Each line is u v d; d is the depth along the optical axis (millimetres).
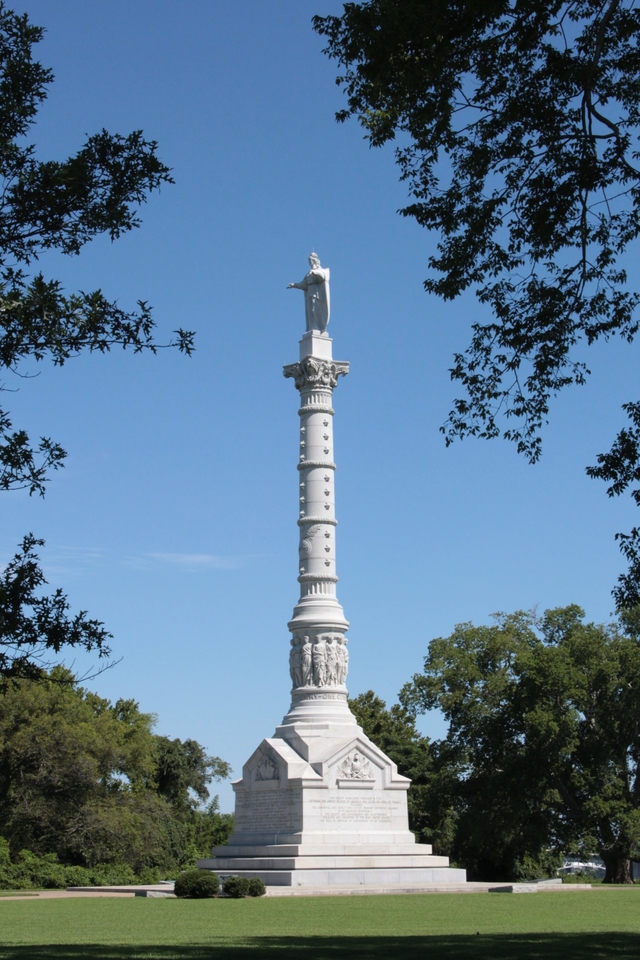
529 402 26156
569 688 64062
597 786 64688
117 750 73875
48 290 17109
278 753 49250
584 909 31938
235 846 49250
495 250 25453
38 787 67250
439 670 72062
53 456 17688
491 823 65750
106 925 26312
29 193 17641
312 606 53188
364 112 26656
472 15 22875
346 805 48531
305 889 40250
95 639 17578
